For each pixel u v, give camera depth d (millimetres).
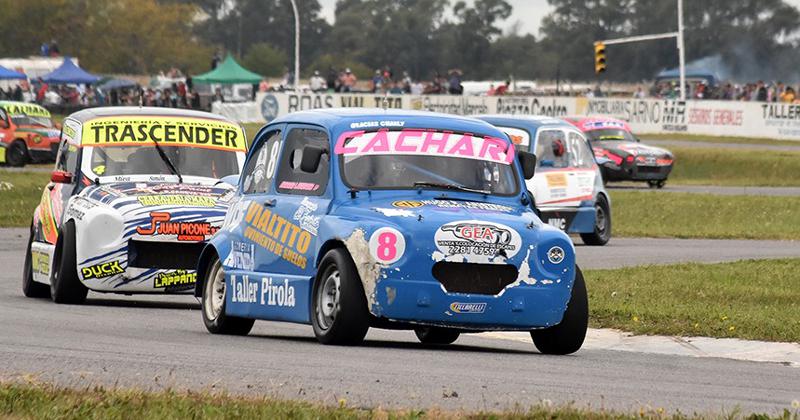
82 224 35031
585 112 139625
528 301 26266
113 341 26703
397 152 28125
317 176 28109
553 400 20531
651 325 31625
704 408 20484
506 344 30625
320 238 26938
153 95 161500
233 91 188000
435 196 27594
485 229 26109
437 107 137875
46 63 199000
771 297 37188
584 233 58156
